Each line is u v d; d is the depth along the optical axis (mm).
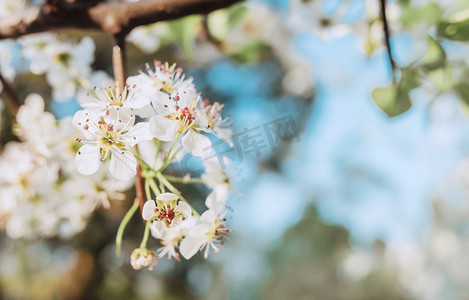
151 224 318
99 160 317
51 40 411
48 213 398
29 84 745
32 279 1335
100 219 1049
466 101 391
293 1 437
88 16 332
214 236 333
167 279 1353
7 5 403
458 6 376
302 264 3484
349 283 3379
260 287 3666
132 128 320
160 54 926
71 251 1226
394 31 408
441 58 375
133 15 327
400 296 3344
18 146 396
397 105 374
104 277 1271
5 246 1259
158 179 327
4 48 407
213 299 1844
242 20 436
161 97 322
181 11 324
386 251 3318
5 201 396
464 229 2984
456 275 3184
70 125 387
